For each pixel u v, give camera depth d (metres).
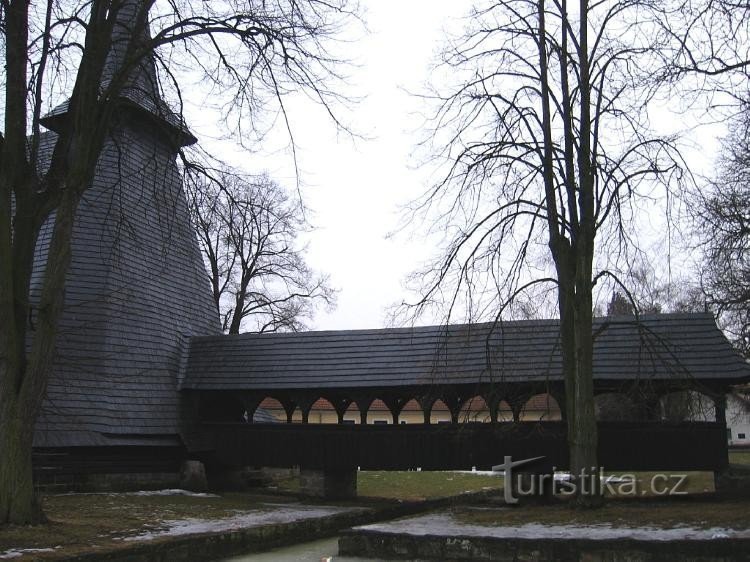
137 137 22.81
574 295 13.88
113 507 15.46
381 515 17.56
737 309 21.16
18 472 11.35
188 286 24.36
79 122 12.41
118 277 21.02
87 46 12.63
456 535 10.80
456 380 18.84
